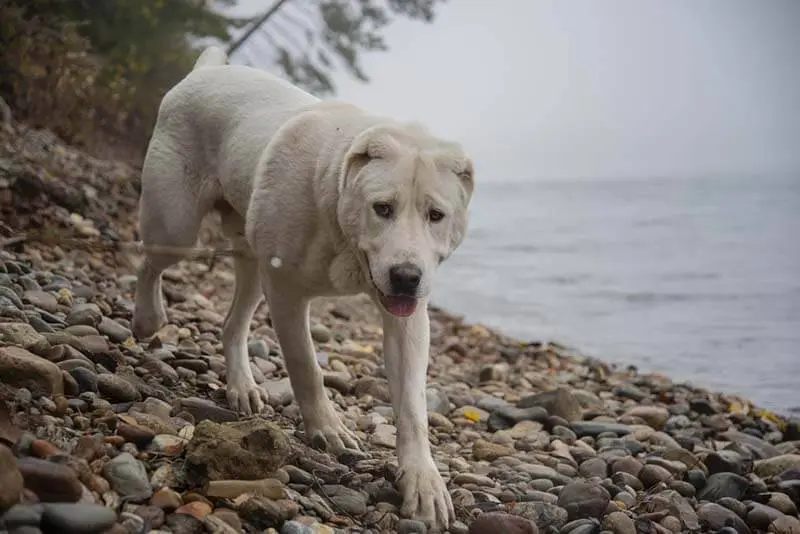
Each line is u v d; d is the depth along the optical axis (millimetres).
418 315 2365
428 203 2207
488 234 9555
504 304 5766
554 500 2438
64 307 2906
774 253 7855
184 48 6074
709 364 4352
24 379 2176
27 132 4844
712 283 6398
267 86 2650
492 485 2488
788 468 2854
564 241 8875
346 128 2352
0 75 5086
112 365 2514
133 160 5820
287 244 2369
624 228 10094
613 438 3029
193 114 2701
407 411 2316
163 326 3074
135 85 5793
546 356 4270
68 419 2150
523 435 2961
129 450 2113
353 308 4535
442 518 2199
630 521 2344
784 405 3738
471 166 2277
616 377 3959
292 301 2439
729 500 2588
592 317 5391
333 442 2479
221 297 4035
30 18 5262
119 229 4305
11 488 1795
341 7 6582
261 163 2426
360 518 2178
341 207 2258
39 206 4016
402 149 2227
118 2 5602
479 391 3506
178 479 2053
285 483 2188
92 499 1903
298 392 2500
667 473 2688
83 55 5359
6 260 3205
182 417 2377
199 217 2730
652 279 6605
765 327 5086
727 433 3240
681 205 13344
